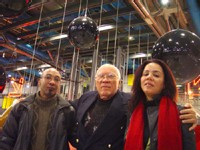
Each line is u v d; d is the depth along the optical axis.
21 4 3.20
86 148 2.16
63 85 7.20
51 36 6.98
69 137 2.47
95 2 4.97
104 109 2.30
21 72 11.06
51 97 2.50
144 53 7.39
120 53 6.84
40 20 5.62
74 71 7.08
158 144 1.62
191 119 1.64
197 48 2.61
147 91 1.84
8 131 2.39
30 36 7.02
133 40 6.94
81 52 7.99
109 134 2.17
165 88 1.85
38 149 2.29
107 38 6.72
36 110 2.44
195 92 6.32
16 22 6.22
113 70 2.36
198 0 3.95
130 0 4.15
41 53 7.97
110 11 5.46
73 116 2.46
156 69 1.87
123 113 2.23
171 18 4.97
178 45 2.58
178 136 1.61
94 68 6.59
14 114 2.45
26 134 2.30
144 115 1.85
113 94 2.35
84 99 2.48
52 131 2.34
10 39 7.06
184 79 2.73
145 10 4.32
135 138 1.75
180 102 6.22
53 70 2.56
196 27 4.49
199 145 2.41
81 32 3.25
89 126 2.25
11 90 10.76
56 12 5.49
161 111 1.72
